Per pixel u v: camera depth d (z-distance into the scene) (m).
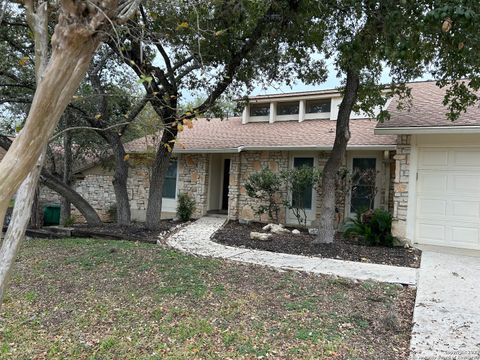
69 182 13.20
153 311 4.24
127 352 3.38
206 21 6.97
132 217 13.41
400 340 3.49
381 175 10.17
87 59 1.60
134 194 13.47
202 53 7.64
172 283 5.05
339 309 4.19
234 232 9.63
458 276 5.60
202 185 12.68
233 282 5.12
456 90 7.06
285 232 9.83
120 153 10.23
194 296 4.60
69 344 3.61
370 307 4.29
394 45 5.32
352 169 10.64
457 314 4.04
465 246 7.64
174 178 13.23
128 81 9.87
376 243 8.12
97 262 6.12
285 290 4.80
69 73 1.55
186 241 8.11
